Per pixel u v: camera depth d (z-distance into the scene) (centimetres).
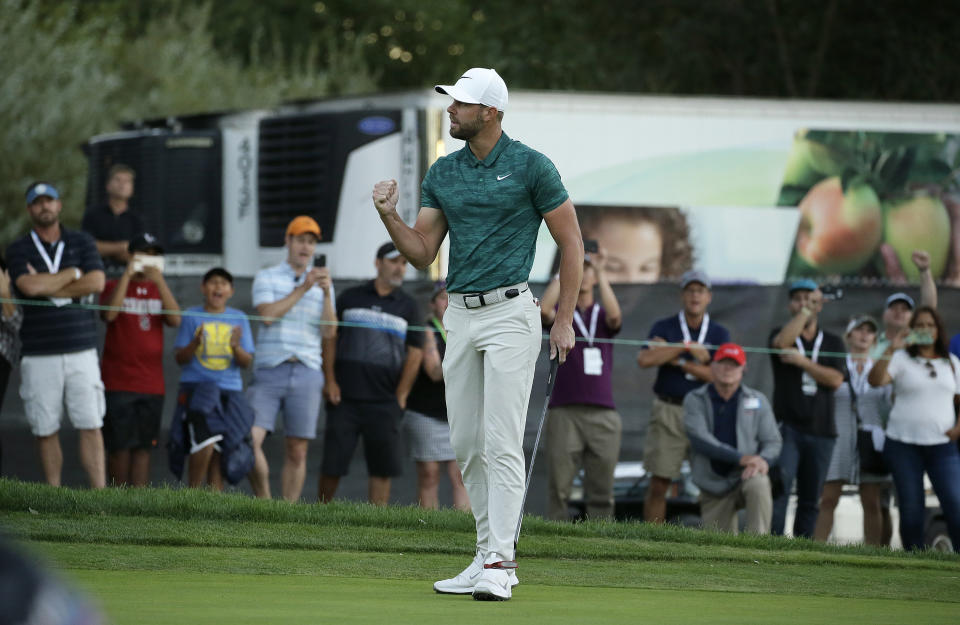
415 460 3306
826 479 3300
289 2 11381
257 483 3228
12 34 7525
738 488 3030
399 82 11544
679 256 4281
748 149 4366
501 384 1686
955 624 1468
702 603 1600
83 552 1856
